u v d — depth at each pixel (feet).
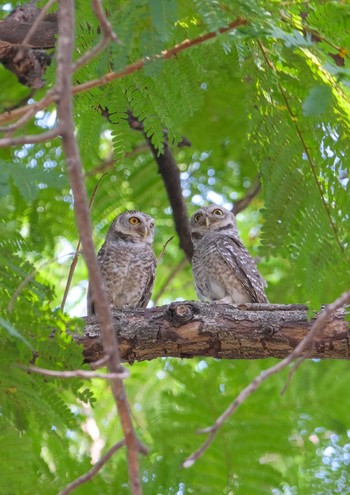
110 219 51.49
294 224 29.27
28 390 27.73
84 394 27.71
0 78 49.26
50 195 41.93
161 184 50.11
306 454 41.19
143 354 33.99
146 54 24.07
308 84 30.81
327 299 32.37
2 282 26.27
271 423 38.86
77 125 34.01
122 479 36.06
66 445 29.35
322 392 43.01
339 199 29.53
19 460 28.35
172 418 38.52
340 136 29.89
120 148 31.91
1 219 25.50
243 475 37.52
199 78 30.99
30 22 36.22
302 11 28.71
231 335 33.55
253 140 31.14
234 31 25.88
